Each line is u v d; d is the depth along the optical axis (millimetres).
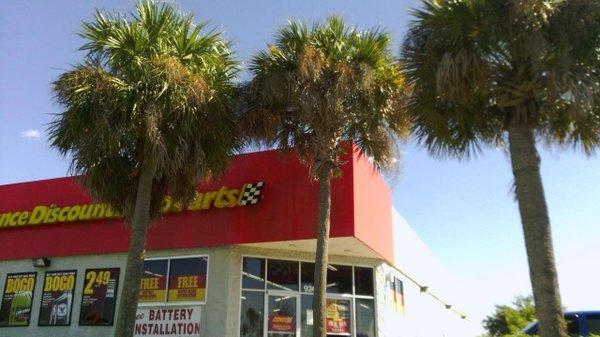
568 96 9781
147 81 12156
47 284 17812
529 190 9547
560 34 9562
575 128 10711
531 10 9219
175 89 12188
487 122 10984
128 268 12039
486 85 9906
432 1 10430
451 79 9750
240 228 15773
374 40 14055
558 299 8875
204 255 16172
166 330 15867
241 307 15711
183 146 12406
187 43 13391
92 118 12008
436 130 11312
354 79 13203
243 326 15578
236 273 15836
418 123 11609
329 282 16703
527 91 9938
